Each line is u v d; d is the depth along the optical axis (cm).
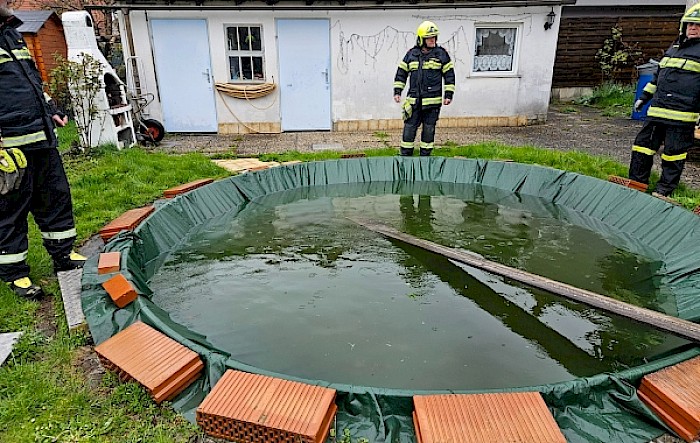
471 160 550
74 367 211
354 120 836
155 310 249
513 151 607
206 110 813
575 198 468
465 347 252
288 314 280
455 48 797
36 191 288
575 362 242
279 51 783
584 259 355
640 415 178
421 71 549
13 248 269
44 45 905
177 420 179
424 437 156
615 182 450
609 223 425
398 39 787
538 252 367
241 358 239
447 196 509
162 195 459
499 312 287
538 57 811
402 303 295
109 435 173
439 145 693
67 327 240
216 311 283
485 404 169
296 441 159
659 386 181
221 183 474
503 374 231
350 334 261
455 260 343
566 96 1106
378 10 766
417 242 377
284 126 830
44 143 278
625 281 321
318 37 780
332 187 540
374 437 169
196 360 200
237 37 779
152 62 781
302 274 331
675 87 419
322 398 172
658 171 539
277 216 448
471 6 753
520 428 159
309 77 803
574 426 173
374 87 816
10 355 219
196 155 618
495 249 371
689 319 267
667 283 319
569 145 692
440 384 223
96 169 520
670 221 374
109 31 1137
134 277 277
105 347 205
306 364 236
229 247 377
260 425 161
